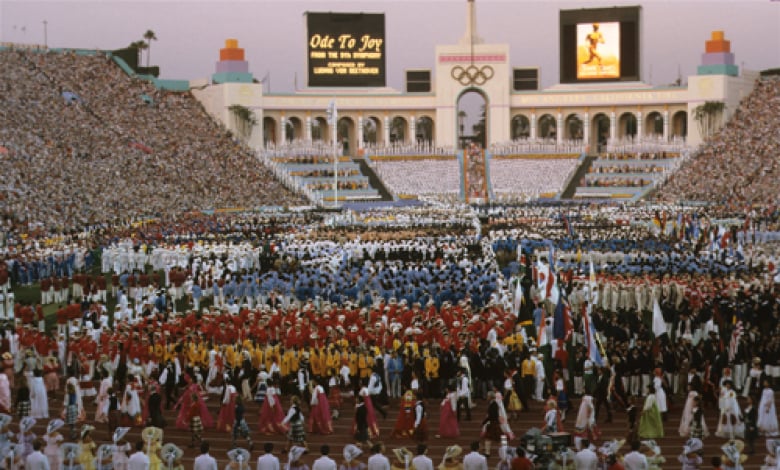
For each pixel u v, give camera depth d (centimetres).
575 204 12888
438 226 10069
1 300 5638
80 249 7438
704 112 15975
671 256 6944
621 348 4106
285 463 3244
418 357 4084
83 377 4178
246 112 16212
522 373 4044
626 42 16862
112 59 16488
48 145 11981
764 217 10225
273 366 4038
